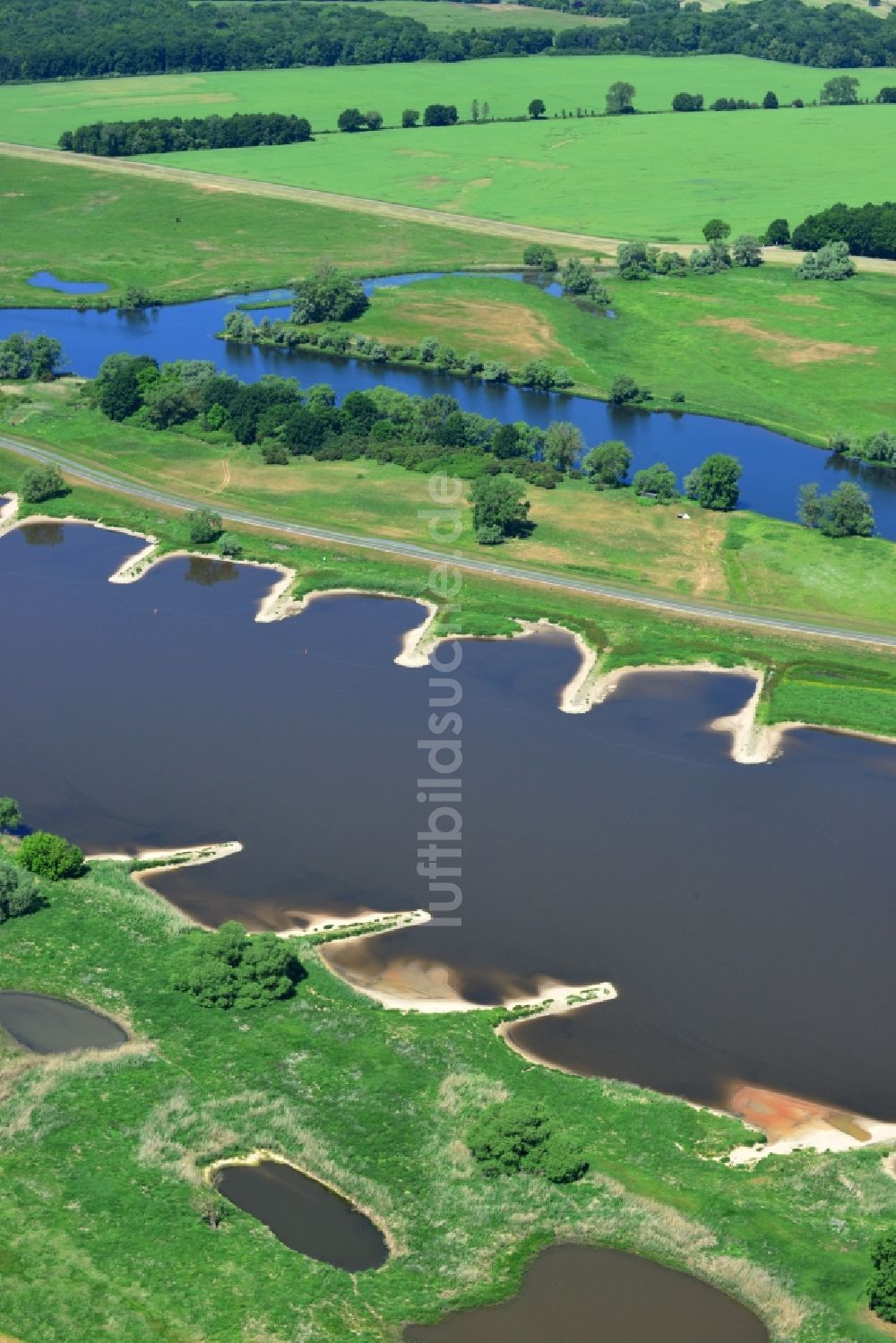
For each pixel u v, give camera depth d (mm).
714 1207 141000
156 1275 132625
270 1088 155000
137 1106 152250
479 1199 141875
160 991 170500
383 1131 149750
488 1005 172875
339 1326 128375
